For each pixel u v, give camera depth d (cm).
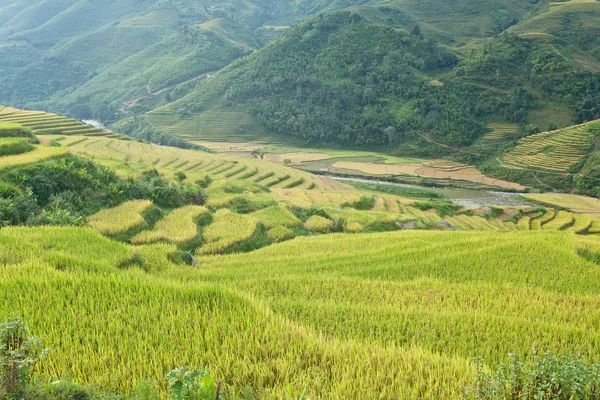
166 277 1689
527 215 6228
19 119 7262
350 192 6025
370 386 716
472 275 1873
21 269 1210
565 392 599
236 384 701
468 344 1077
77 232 1803
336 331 1118
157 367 732
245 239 2714
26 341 627
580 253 2398
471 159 9744
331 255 2262
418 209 5844
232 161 7325
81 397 594
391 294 1577
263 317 990
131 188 3050
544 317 1373
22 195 2330
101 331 855
